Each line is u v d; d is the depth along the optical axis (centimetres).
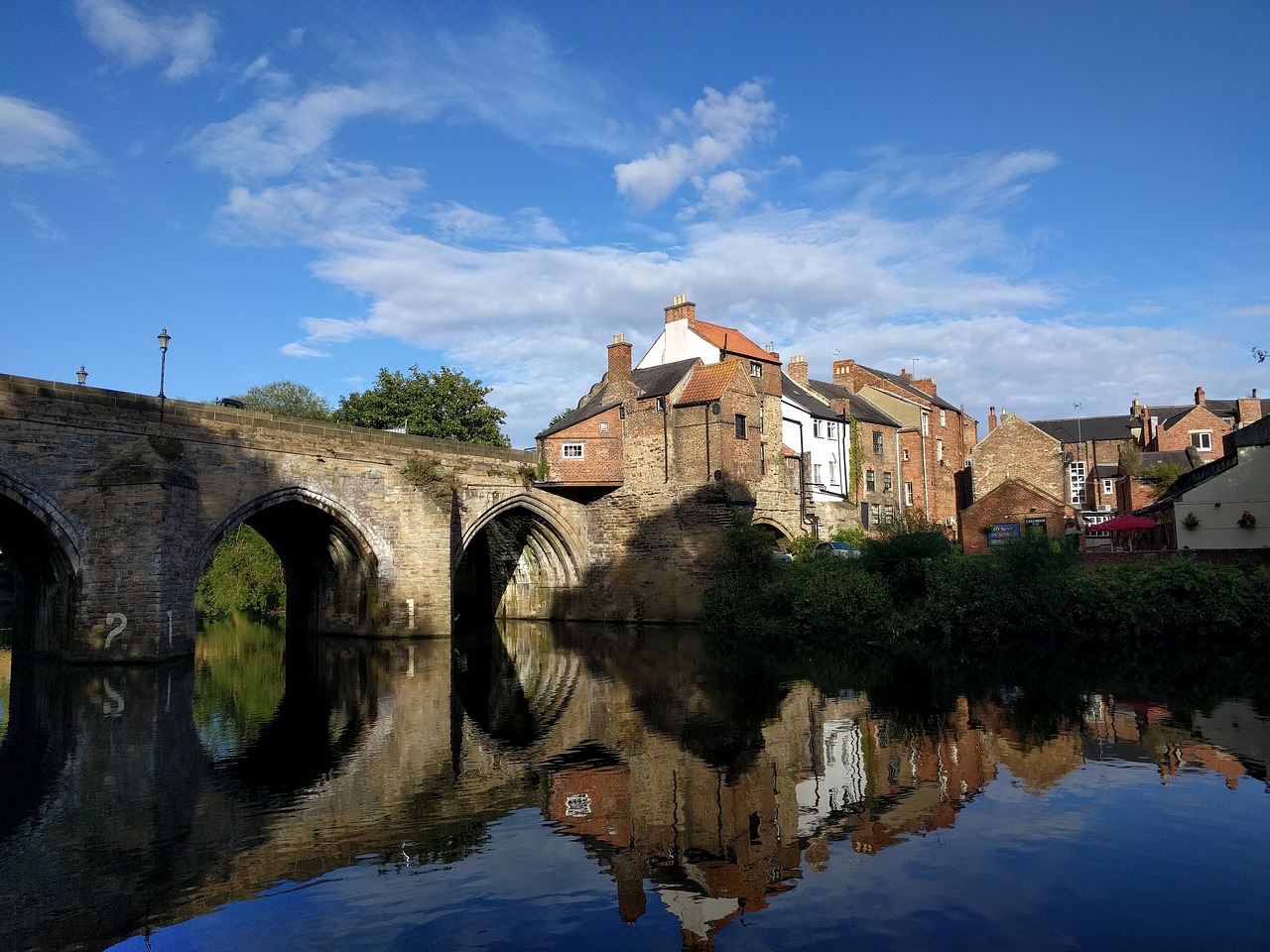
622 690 1802
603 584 3775
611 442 3728
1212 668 1883
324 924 680
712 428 3431
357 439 2988
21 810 982
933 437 5241
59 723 1495
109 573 2255
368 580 3066
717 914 683
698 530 3450
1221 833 835
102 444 2297
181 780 1107
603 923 673
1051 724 1333
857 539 3881
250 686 1931
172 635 2303
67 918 695
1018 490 3725
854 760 1147
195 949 640
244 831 907
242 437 2628
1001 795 970
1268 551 2506
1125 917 659
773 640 2747
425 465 3125
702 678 1942
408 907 711
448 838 880
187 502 2391
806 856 807
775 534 3747
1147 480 4378
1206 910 670
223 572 4562
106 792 1052
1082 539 3522
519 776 1110
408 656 2545
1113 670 1883
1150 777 1027
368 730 1426
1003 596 2309
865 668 2033
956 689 1684
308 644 2956
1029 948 613
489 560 4406
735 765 1143
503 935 656
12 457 2112
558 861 812
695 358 3797
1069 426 5675
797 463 3959
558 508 3759
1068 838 830
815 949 617
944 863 776
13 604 5950
